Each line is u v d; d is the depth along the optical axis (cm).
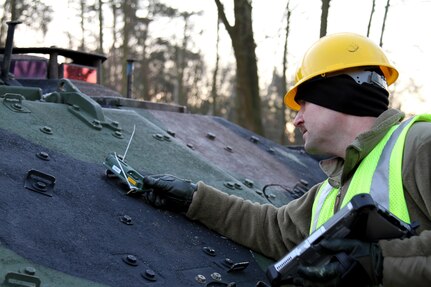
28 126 288
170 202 276
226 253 262
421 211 207
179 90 2891
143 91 2881
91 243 217
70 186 251
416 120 223
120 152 311
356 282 189
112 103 408
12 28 410
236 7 1082
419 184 204
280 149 471
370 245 188
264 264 270
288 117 2517
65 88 346
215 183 329
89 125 322
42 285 179
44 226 212
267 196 355
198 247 255
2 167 238
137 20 2756
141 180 273
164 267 224
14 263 183
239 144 437
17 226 204
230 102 3166
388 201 210
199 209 274
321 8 1086
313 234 192
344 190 234
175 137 386
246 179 365
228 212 277
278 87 2764
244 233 277
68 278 188
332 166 252
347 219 185
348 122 234
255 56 1093
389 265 187
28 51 533
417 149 209
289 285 222
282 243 274
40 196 231
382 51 243
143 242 236
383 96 236
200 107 3244
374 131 224
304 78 237
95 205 247
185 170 327
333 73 234
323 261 192
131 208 260
